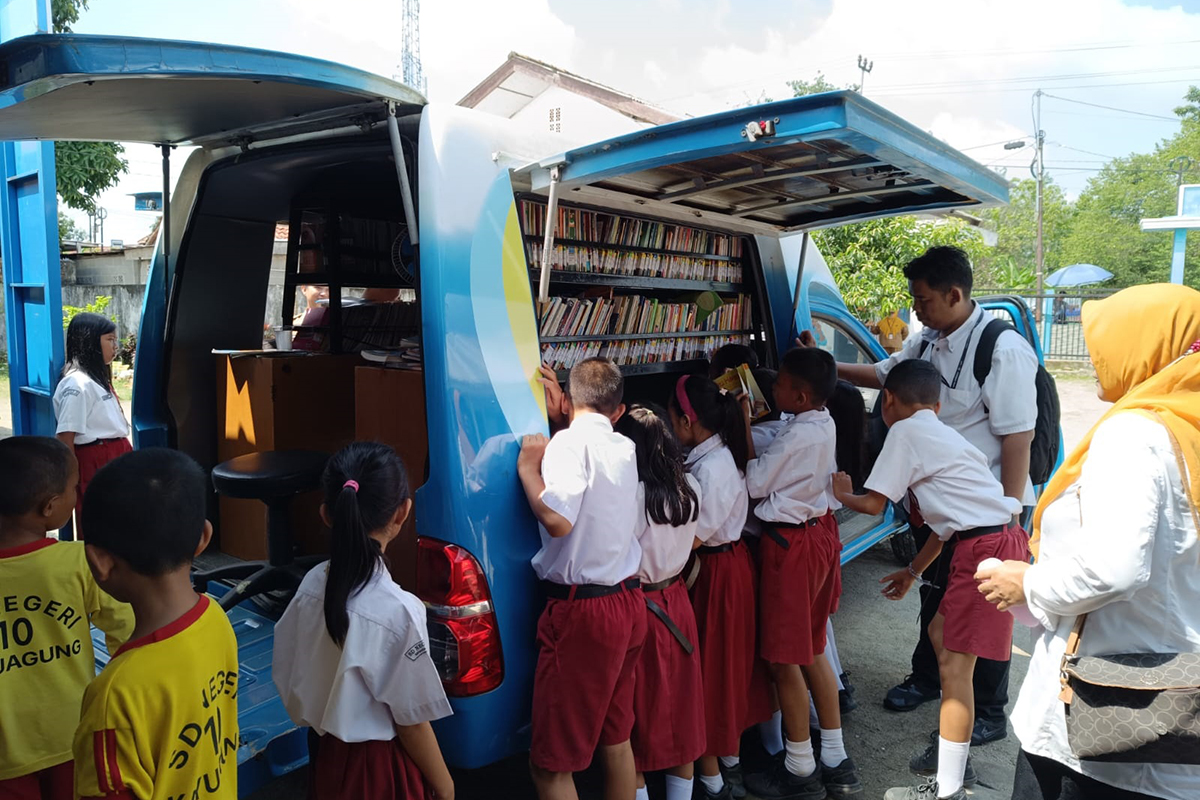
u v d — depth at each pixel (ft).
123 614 6.45
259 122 8.80
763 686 9.41
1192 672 5.00
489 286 7.35
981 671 10.57
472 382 7.00
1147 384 5.46
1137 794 5.27
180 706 4.78
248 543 11.57
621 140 7.22
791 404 9.19
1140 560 5.06
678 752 7.91
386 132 8.14
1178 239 43.19
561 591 7.11
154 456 4.94
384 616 5.82
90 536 4.78
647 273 10.70
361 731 5.80
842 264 27.43
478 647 6.89
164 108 8.00
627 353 10.55
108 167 39.37
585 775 9.55
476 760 7.04
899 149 7.39
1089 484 5.41
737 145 6.89
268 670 8.61
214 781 5.06
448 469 6.81
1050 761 5.76
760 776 9.36
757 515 8.93
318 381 11.22
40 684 6.06
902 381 9.06
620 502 7.25
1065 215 131.75
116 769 4.52
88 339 12.36
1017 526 9.03
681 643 7.85
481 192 7.43
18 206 15.08
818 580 8.90
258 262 11.85
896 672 12.66
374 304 12.45
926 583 11.25
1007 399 9.84
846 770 9.19
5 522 6.04
